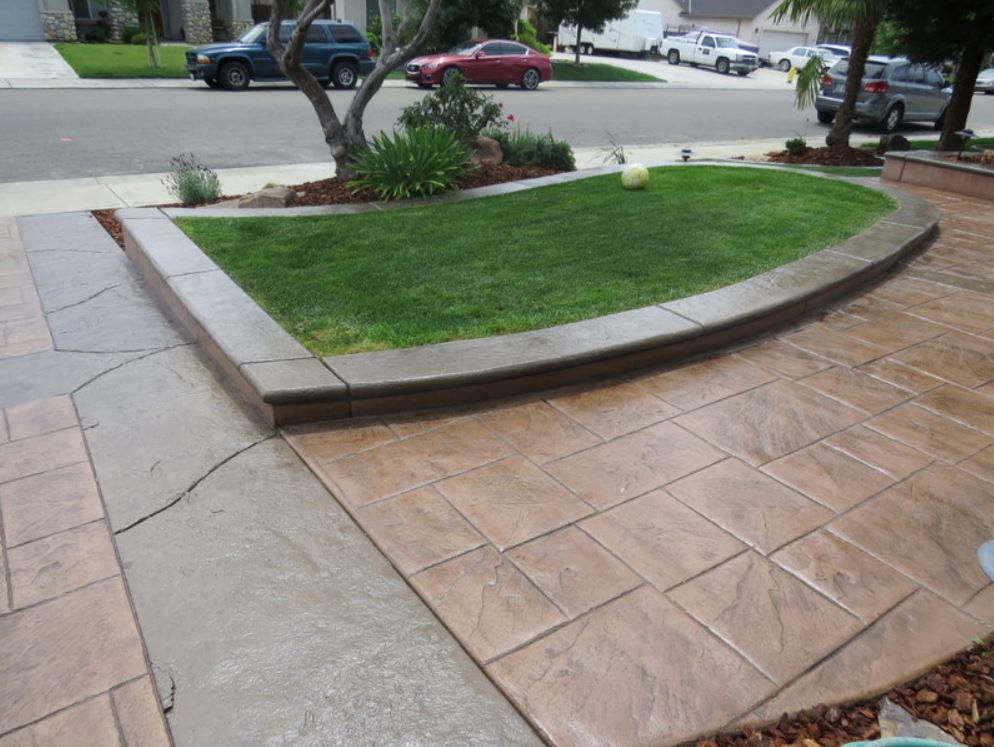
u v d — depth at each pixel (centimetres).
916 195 848
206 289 460
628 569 261
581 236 606
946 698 214
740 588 253
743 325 445
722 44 3631
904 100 1731
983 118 2272
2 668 219
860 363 428
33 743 197
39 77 1828
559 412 365
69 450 328
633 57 3909
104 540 272
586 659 223
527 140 973
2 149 1029
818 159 1162
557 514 289
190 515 287
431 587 251
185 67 2053
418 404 360
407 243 586
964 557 272
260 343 386
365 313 440
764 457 331
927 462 332
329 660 224
